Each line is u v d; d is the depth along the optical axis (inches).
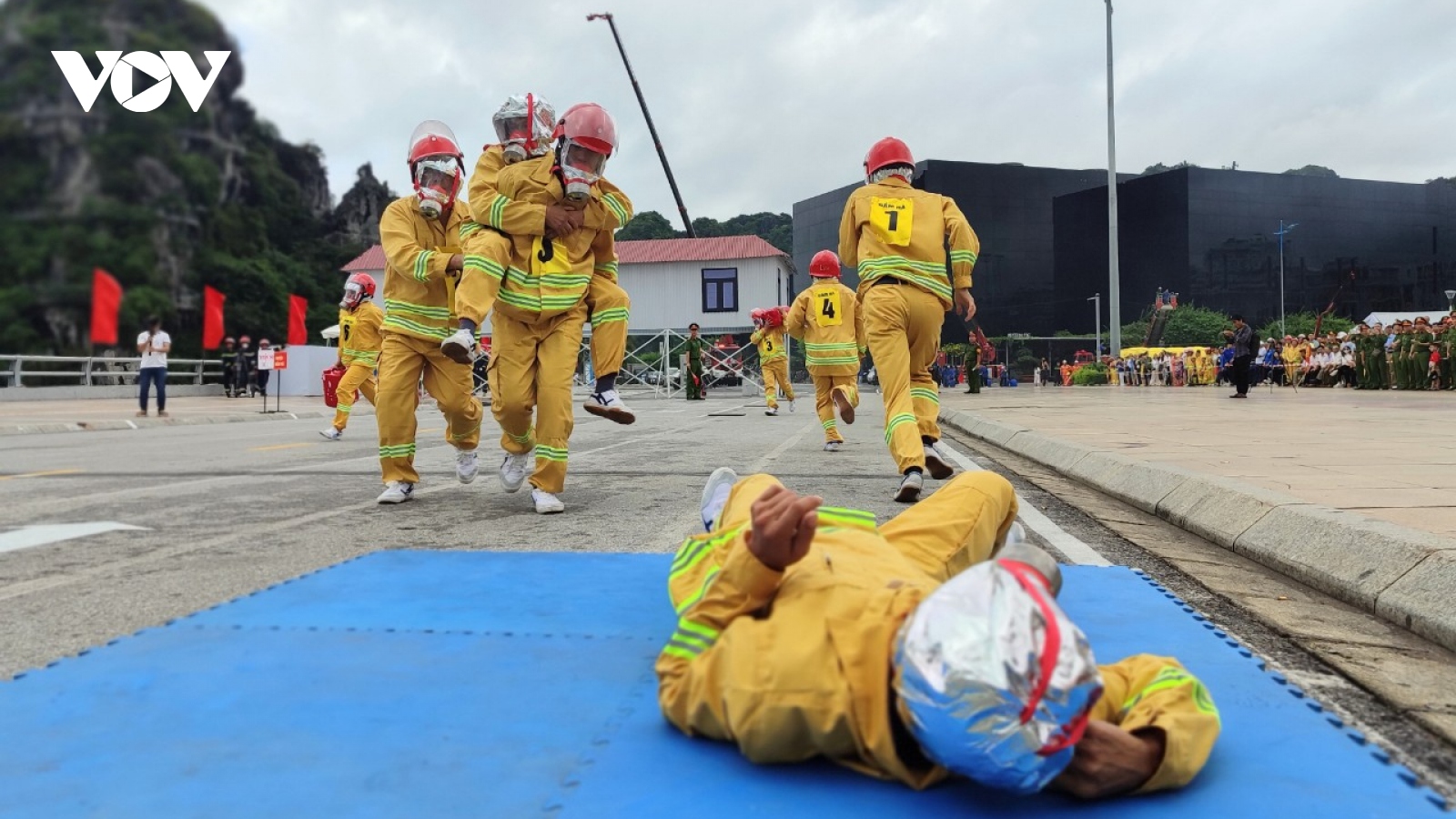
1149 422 450.3
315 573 148.8
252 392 1169.4
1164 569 156.7
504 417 220.8
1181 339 2896.2
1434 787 79.0
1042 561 80.0
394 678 100.3
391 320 230.5
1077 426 426.0
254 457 372.5
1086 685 64.2
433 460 356.5
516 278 208.2
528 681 99.3
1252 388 1176.2
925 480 275.0
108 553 175.0
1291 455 274.5
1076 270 3314.5
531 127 206.2
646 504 229.1
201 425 632.4
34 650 115.3
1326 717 90.1
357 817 71.2
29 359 970.1
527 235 206.7
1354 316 3284.9
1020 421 467.2
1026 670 62.6
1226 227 3117.6
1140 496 223.5
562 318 214.4
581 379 1190.9
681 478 281.4
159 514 221.5
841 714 72.6
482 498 243.0
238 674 101.9
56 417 653.9
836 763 79.0
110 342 1225.4
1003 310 3334.2
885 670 70.9
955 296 244.2
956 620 65.0
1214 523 182.4
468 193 207.0
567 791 75.0
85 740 85.0
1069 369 1961.1
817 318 384.5
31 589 147.3
